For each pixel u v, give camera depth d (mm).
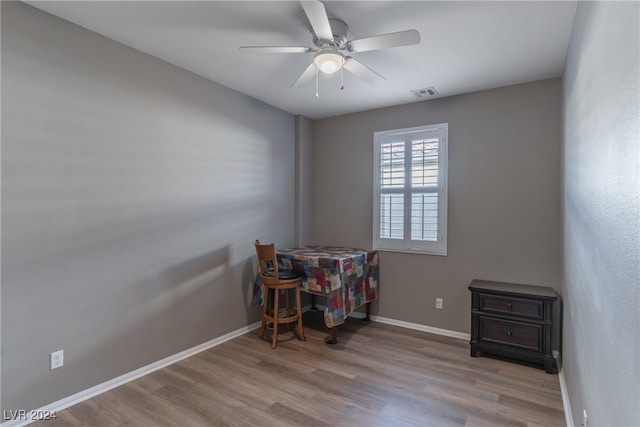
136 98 2660
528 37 2377
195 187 3129
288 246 4309
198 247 3158
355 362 2941
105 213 2463
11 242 2012
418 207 3771
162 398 2361
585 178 1610
